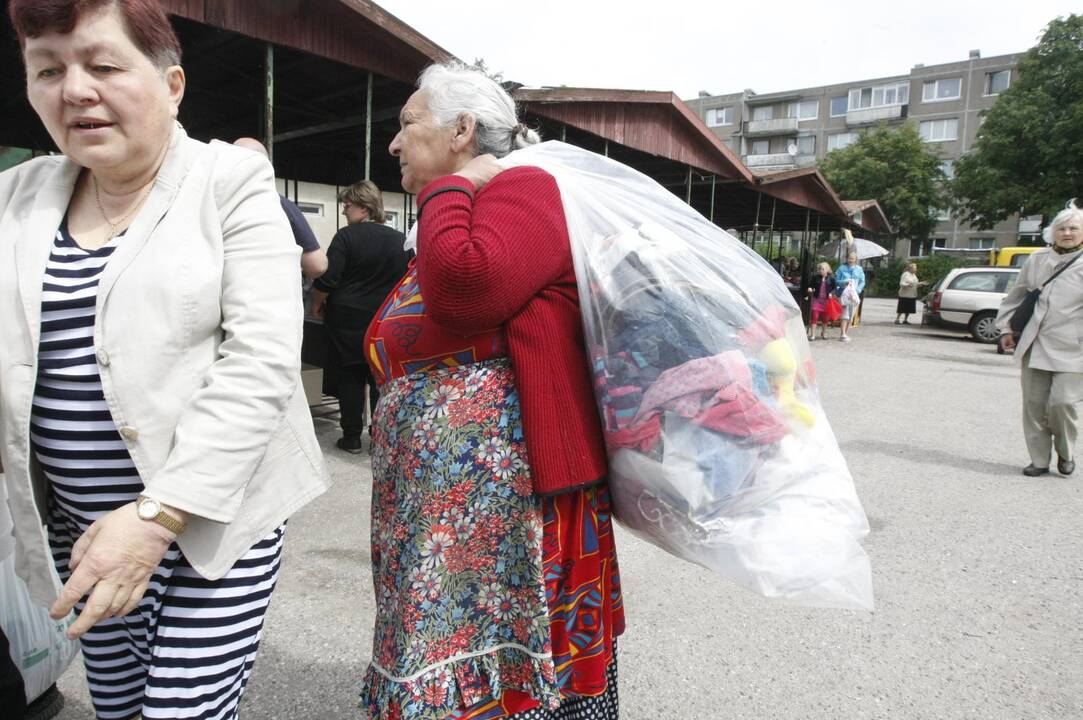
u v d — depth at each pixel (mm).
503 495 1344
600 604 1396
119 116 1120
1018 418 6781
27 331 1149
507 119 1508
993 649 2518
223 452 1112
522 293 1257
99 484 1206
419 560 1347
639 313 1321
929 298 15102
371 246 4293
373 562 1519
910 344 13352
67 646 1967
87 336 1150
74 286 1153
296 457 1335
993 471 4898
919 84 47500
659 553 3355
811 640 2551
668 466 1324
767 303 1440
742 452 1337
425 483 1352
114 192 1223
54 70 1111
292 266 1278
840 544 1363
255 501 1256
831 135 52188
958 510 4043
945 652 2490
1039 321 4664
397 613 1371
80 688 2172
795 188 14547
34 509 1215
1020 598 2930
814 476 1397
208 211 1194
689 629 2611
